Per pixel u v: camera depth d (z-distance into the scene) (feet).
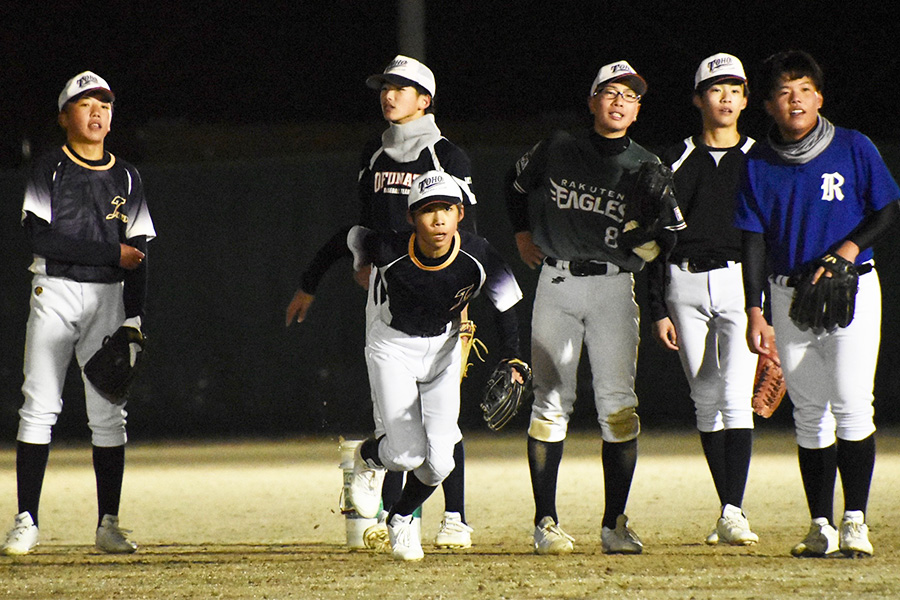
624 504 63.67
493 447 139.33
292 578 54.03
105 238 67.15
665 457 120.47
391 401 58.23
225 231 171.63
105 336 67.21
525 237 67.21
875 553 59.88
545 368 64.44
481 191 164.55
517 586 50.96
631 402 63.72
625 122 62.34
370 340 59.62
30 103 196.75
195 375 171.83
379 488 63.57
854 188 58.23
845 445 58.23
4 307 169.37
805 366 59.26
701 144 68.08
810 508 60.39
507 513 83.61
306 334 170.19
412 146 63.82
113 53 200.03
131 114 200.34
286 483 105.60
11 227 169.48
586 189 62.59
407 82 63.62
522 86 198.80
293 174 170.91
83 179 66.74
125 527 79.30
